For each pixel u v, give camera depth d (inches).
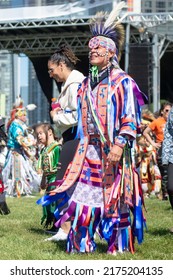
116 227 221.8
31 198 543.2
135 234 225.3
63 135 258.8
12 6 943.0
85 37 1061.8
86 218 219.3
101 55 221.6
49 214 295.9
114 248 223.6
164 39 949.2
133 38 987.3
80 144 223.8
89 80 223.8
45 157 300.7
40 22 932.0
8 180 568.4
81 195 221.3
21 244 251.0
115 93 218.7
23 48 1077.8
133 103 217.6
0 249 238.2
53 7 923.4
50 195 227.0
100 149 221.3
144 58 938.7
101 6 880.9
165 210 419.8
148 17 909.2
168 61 1186.6
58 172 256.1
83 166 222.2
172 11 922.7
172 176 279.3
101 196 220.4
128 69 935.0
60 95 258.8
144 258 221.6
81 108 225.0
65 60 259.0
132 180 221.5
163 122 488.1
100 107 219.8
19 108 560.1
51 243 254.1
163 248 246.8
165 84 1216.2
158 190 559.2
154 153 556.1
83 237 225.0
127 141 217.5
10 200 511.8
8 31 1043.9
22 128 560.4
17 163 564.1
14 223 324.8
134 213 223.3
